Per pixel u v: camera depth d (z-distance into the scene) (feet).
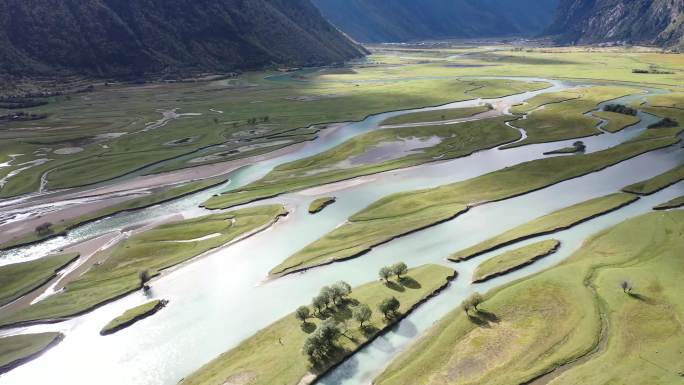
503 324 196.95
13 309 245.65
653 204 317.22
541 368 171.63
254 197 364.58
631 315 195.93
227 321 221.05
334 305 219.41
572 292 213.87
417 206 328.90
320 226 312.91
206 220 330.34
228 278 257.34
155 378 190.08
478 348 184.65
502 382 167.32
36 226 337.31
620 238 265.95
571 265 237.45
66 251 301.84
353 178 396.37
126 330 219.41
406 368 178.60
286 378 178.81
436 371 175.73
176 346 207.00
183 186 402.11
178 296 243.81
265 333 206.08
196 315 226.79
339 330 195.31
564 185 361.51
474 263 253.03
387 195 355.36
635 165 396.98
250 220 322.96
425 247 274.77
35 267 280.10
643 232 270.26
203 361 197.16
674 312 195.93
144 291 250.57
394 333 199.62
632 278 222.28
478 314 205.05
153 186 408.05
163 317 227.20
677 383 160.15
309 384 176.04
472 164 422.82
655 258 242.17
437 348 186.91
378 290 228.22
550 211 316.81
